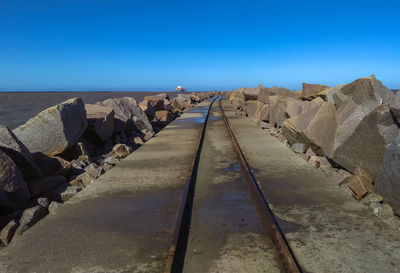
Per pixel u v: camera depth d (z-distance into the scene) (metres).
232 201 4.75
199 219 4.10
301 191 5.04
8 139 5.47
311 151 7.70
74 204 4.66
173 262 2.94
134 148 10.59
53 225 3.93
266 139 10.26
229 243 3.43
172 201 4.75
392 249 3.16
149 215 4.23
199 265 3.01
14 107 36.50
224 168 6.73
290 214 4.12
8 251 3.29
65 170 6.65
